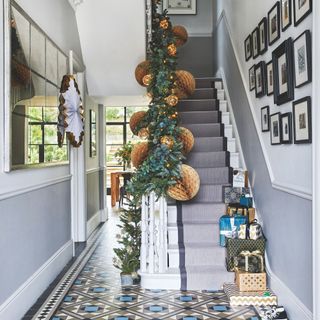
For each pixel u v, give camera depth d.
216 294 3.56
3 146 2.66
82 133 4.53
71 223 4.82
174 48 4.39
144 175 3.86
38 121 3.39
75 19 5.02
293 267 2.92
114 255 4.93
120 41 5.27
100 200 7.46
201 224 4.18
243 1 4.74
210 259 3.90
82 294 3.55
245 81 4.63
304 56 2.60
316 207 2.38
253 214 4.04
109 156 12.16
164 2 8.02
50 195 3.88
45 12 3.70
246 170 4.56
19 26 2.91
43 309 3.19
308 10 2.54
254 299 3.29
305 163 2.64
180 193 3.83
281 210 3.21
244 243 3.69
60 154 4.22
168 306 3.27
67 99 4.20
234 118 5.43
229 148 5.30
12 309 2.80
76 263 4.56
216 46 7.34
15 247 2.90
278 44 3.24
